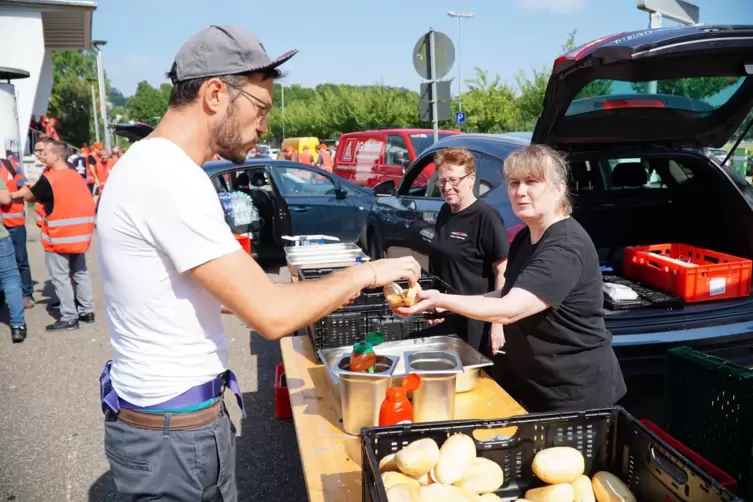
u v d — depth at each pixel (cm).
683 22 609
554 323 212
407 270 166
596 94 292
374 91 3738
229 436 155
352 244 421
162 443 142
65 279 564
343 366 196
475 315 193
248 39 140
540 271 200
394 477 138
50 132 1770
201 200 131
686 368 233
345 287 149
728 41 256
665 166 421
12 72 960
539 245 212
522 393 232
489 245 307
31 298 657
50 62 2033
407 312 193
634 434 148
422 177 793
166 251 131
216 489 150
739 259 344
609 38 276
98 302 680
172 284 136
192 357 141
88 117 3659
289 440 352
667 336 290
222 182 792
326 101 4391
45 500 298
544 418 152
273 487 305
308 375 239
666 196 425
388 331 256
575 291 208
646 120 317
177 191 129
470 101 2312
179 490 145
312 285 143
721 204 387
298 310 137
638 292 339
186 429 143
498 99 2277
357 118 3734
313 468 170
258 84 142
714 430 220
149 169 130
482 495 146
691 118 321
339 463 173
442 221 331
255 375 453
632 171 425
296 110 4922
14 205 625
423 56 749
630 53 249
